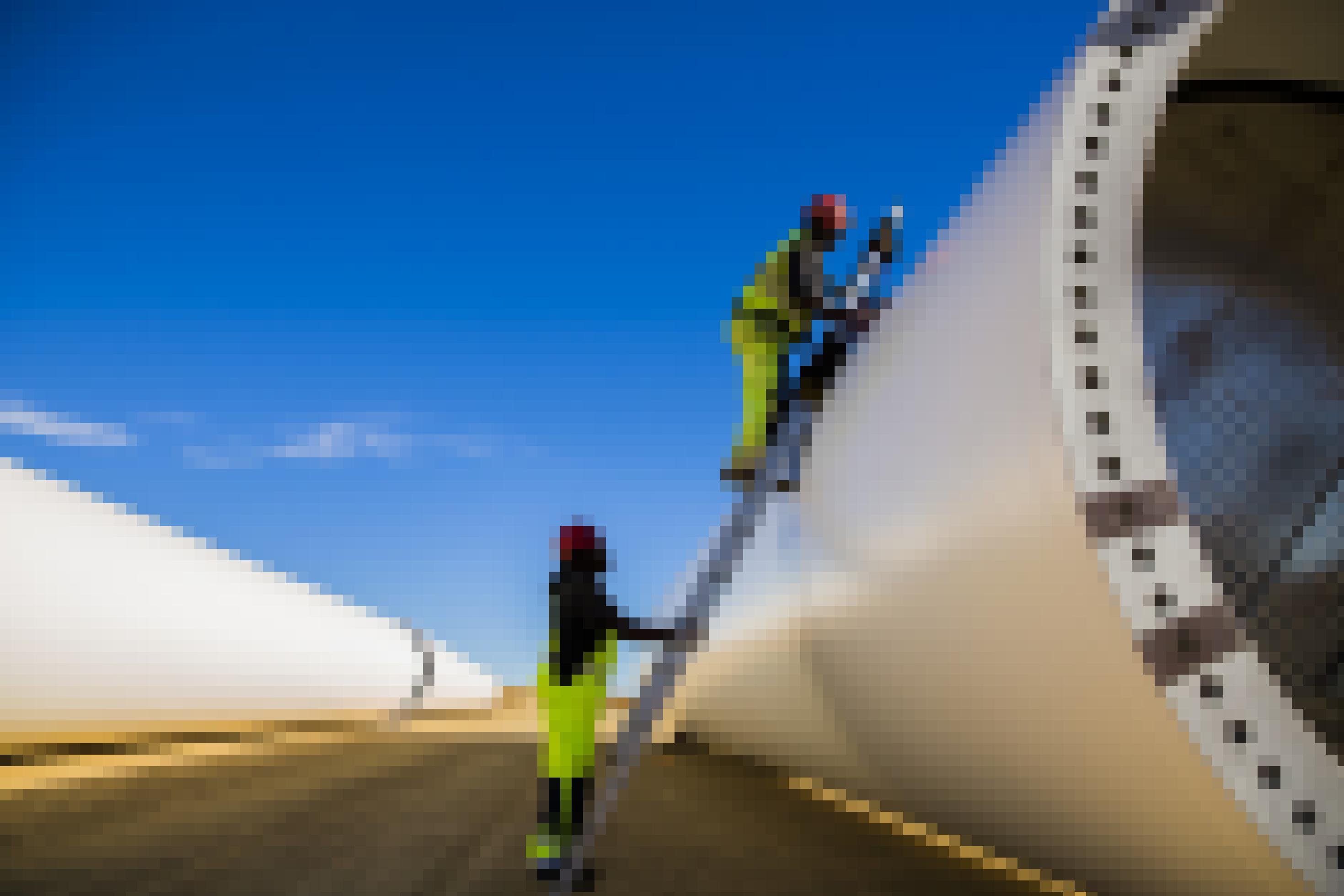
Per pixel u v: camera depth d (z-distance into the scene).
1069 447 2.85
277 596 17.67
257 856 4.14
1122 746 2.95
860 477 4.29
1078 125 3.03
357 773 8.21
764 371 3.63
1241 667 2.66
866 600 4.21
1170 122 3.88
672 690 3.05
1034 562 3.10
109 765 9.02
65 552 13.86
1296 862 2.51
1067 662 3.09
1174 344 4.46
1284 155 4.06
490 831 4.83
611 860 3.92
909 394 3.95
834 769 5.33
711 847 4.24
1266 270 4.52
